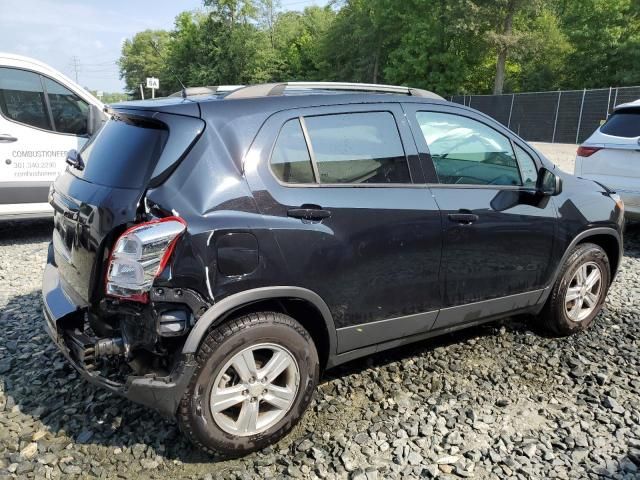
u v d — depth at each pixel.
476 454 2.93
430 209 3.32
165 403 2.60
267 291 2.76
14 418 3.15
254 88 3.00
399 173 3.29
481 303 3.72
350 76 54.09
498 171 3.81
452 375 3.76
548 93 29.53
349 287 3.05
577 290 4.32
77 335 2.82
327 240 2.92
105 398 3.36
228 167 2.72
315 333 3.16
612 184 7.05
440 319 3.56
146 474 2.73
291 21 65.00
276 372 2.86
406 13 43.56
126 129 2.97
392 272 3.20
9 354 3.92
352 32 53.00
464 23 36.88
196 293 2.59
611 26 37.12
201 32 61.16
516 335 4.41
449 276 3.48
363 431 3.11
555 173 4.15
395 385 3.60
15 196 6.70
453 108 3.65
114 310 2.64
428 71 42.56
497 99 32.34
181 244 2.54
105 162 2.92
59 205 3.15
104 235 2.65
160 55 102.75
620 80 36.28
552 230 3.97
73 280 2.98
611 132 7.21
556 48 38.81
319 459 2.85
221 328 2.70
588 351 4.16
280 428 2.91
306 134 2.98
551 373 3.82
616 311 4.97
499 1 35.53
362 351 3.30
